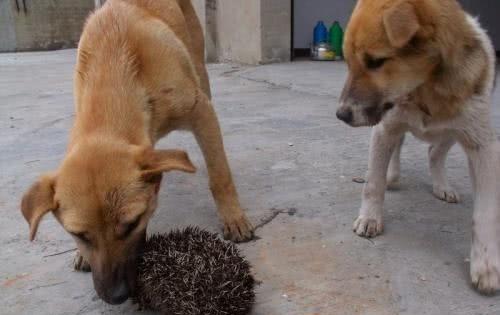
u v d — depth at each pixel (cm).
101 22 121
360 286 105
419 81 107
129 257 96
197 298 93
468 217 128
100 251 94
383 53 106
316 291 104
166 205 139
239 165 162
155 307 98
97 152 97
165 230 127
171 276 95
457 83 104
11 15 683
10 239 126
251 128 198
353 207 134
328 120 205
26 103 274
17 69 443
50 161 173
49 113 245
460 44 104
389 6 105
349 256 114
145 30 120
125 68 112
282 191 144
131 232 96
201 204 140
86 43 119
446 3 106
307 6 393
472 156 109
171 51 121
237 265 98
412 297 101
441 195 136
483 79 106
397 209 133
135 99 110
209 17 393
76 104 116
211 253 99
